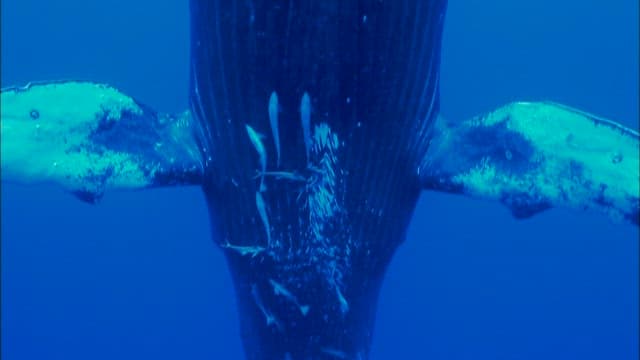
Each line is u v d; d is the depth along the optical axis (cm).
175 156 830
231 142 789
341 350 855
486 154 824
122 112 821
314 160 767
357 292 838
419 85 793
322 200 783
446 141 855
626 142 773
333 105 743
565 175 781
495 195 805
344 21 710
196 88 817
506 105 840
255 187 791
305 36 714
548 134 801
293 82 733
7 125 773
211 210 860
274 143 765
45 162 780
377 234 827
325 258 805
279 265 812
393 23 731
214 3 746
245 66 743
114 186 799
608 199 761
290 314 835
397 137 795
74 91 807
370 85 746
